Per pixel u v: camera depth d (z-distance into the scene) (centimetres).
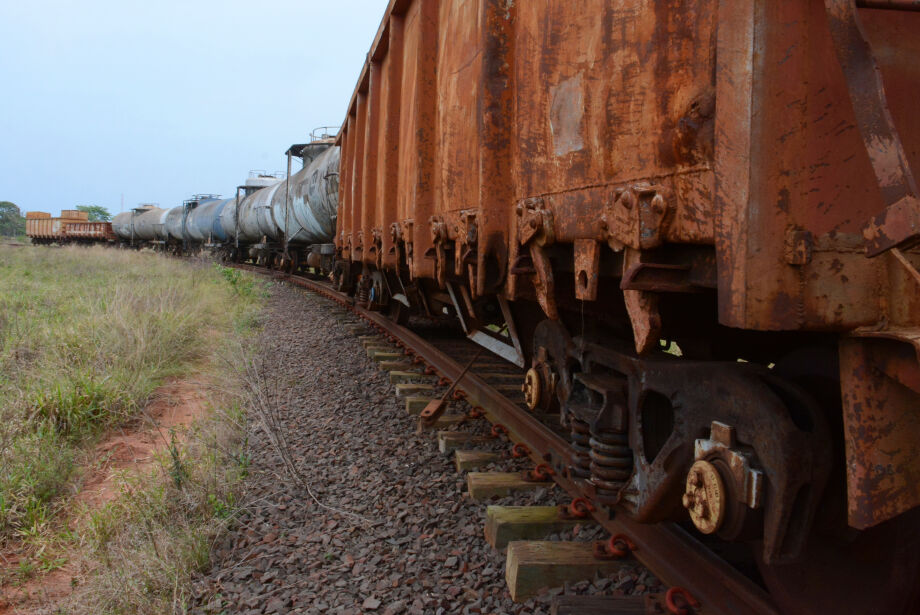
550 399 360
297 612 279
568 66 267
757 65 153
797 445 186
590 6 249
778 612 225
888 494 159
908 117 160
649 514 256
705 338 274
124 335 766
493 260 370
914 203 129
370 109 807
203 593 300
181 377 743
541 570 283
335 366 757
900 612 198
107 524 369
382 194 698
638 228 201
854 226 158
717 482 203
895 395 159
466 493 393
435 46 530
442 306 771
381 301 969
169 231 3972
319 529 360
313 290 1662
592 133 245
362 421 548
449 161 455
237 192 2914
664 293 234
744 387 203
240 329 1004
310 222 1642
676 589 252
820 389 213
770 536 189
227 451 466
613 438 278
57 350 677
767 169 154
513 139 338
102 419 556
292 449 488
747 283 153
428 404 528
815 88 155
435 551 330
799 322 154
